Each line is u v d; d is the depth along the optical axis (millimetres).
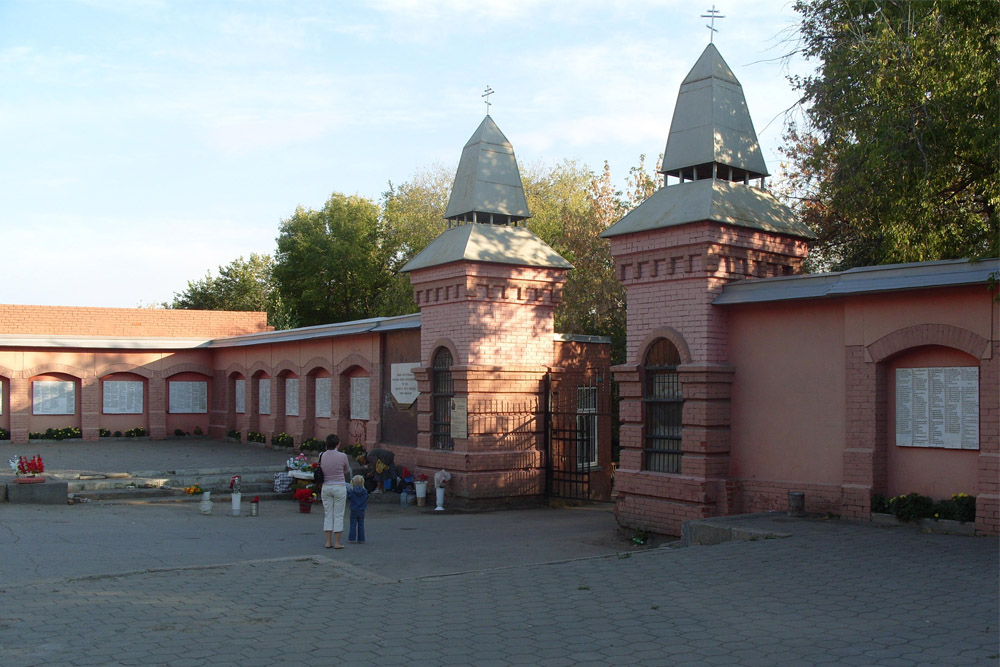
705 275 15383
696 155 16516
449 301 21234
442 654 7117
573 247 37188
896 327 13195
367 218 51906
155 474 23172
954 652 6793
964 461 12617
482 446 20703
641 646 7219
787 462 14734
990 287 11914
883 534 12164
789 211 17047
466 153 22328
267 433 33938
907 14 14906
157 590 9719
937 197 15922
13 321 36688
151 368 37500
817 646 7055
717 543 12633
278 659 7012
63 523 16312
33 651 7227
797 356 14688
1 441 34219
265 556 13164
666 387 16234
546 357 22047
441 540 15469
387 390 25438
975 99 14109
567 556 13852
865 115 15547
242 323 41250
